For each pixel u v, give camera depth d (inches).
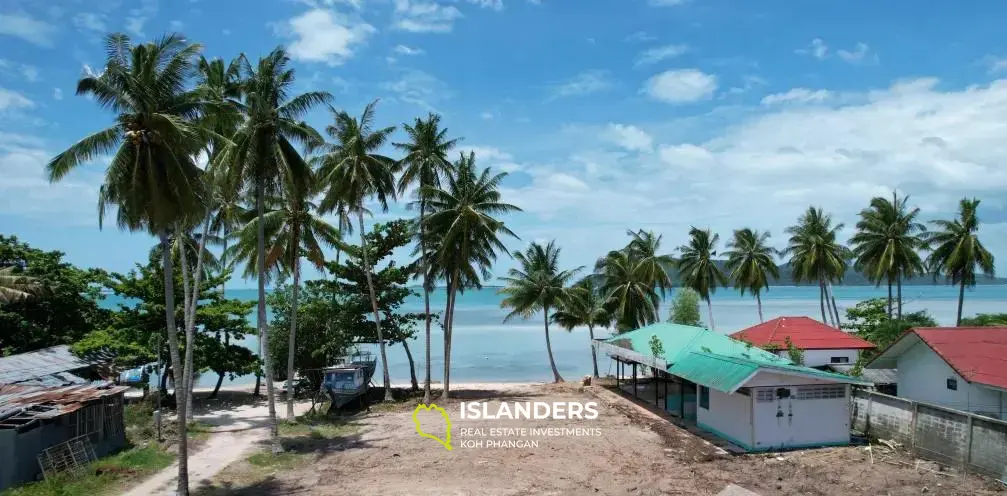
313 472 781.3
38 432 724.7
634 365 1309.1
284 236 1146.7
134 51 635.5
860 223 1936.5
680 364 1011.9
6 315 1200.8
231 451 895.7
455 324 3641.7
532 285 1660.9
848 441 847.1
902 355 1028.5
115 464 776.3
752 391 839.1
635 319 1768.0
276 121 872.9
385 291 1478.8
